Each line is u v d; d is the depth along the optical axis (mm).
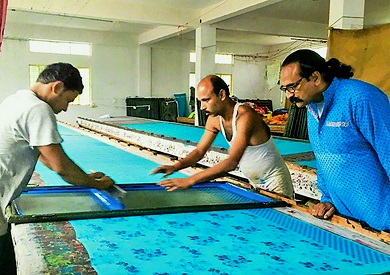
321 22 10695
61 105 1951
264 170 2406
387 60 4582
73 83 1919
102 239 1355
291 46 14477
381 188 1537
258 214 1713
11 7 7680
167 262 1180
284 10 9258
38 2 7906
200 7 9320
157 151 4594
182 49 13875
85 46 12484
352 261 1213
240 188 2188
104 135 6043
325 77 1521
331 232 1481
